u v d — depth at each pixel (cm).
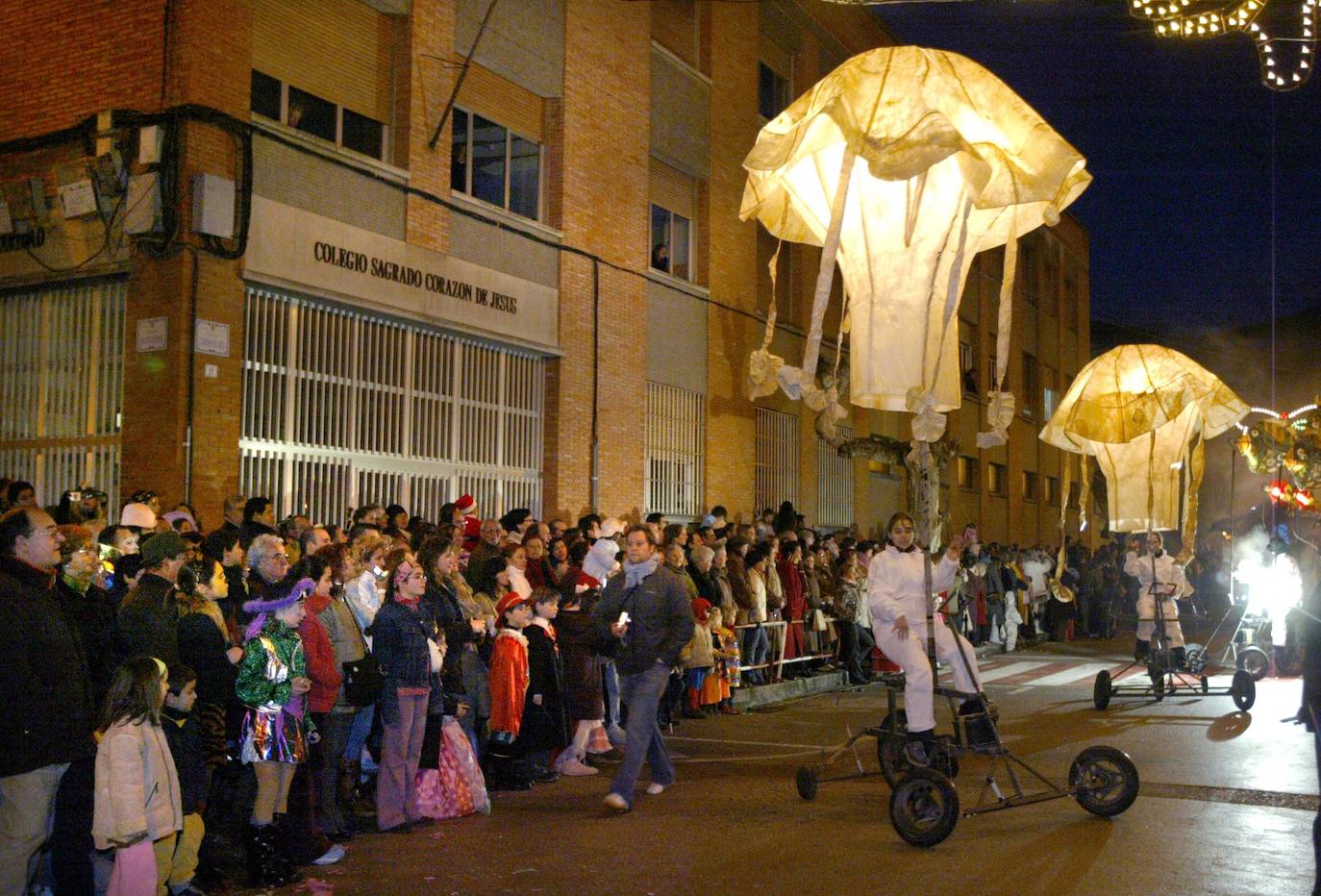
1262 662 1495
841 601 1847
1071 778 886
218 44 1238
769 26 2441
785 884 699
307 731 744
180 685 654
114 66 1256
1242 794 962
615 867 737
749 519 2259
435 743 859
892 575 961
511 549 1109
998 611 2531
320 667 778
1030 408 4044
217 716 712
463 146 1622
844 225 887
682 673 1356
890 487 2925
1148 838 811
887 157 795
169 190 1200
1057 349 4344
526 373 1722
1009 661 2266
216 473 1217
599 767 1112
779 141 858
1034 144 828
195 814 675
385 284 1438
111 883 596
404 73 1499
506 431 1677
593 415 1806
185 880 669
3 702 568
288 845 718
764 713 1502
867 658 1908
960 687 950
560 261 1755
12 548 602
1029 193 804
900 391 867
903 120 816
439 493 1550
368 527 942
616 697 1217
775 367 909
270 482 1307
